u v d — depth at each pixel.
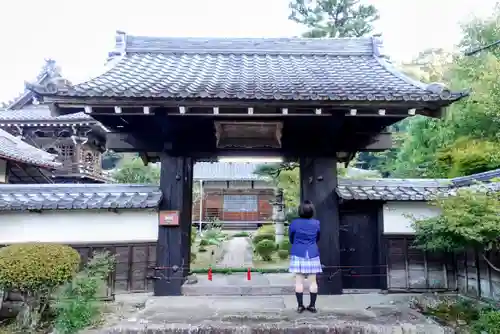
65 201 5.85
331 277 5.89
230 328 4.20
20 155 10.44
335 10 18.55
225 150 6.16
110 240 6.01
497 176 5.76
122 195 6.06
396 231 6.21
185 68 6.59
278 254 12.62
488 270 5.41
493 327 4.12
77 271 5.02
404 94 4.82
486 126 10.25
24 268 4.30
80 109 4.92
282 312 4.80
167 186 6.01
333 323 4.30
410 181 6.50
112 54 7.06
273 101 4.75
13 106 19.30
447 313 4.92
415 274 6.15
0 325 4.95
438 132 11.51
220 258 12.90
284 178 12.64
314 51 7.53
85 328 4.45
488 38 11.05
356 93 4.85
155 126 5.91
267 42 7.59
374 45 7.48
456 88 10.24
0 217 5.96
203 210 29.31
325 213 6.01
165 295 5.80
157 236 6.02
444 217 4.64
